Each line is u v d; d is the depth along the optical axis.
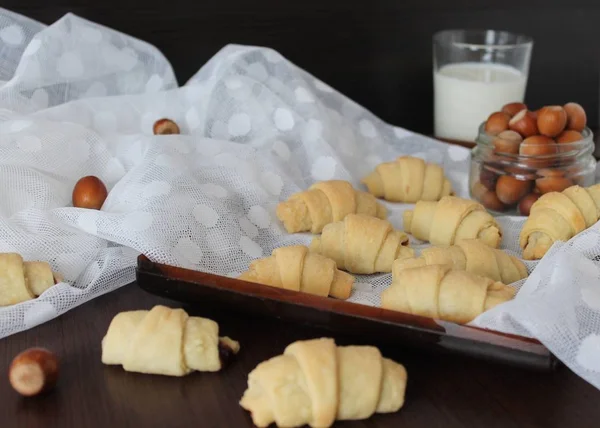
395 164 0.80
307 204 0.73
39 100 0.82
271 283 0.65
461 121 0.91
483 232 0.71
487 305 0.60
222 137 0.83
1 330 0.62
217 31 0.91
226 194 0.74
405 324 0.59
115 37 0.84
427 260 0.65
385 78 0.97
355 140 0.85
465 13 0.97
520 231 0.73
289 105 0.83
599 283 0.62
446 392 0.58
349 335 0.61
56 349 0.62
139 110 0.83
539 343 0.58
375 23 0.95
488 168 0.76
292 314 0.61
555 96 1.03
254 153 0.78
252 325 0.63
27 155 0.74
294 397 0.55
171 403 0.58
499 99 0.90
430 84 0.98
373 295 0.66
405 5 0.95
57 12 0.86
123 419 0.57
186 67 0.91
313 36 0.94
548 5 0.99
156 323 0.59
